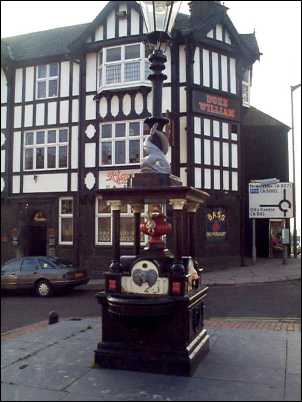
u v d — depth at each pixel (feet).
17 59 68.08
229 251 63.16
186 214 19.74
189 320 16.78
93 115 63.87
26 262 48.42
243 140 71.82
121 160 62.13
